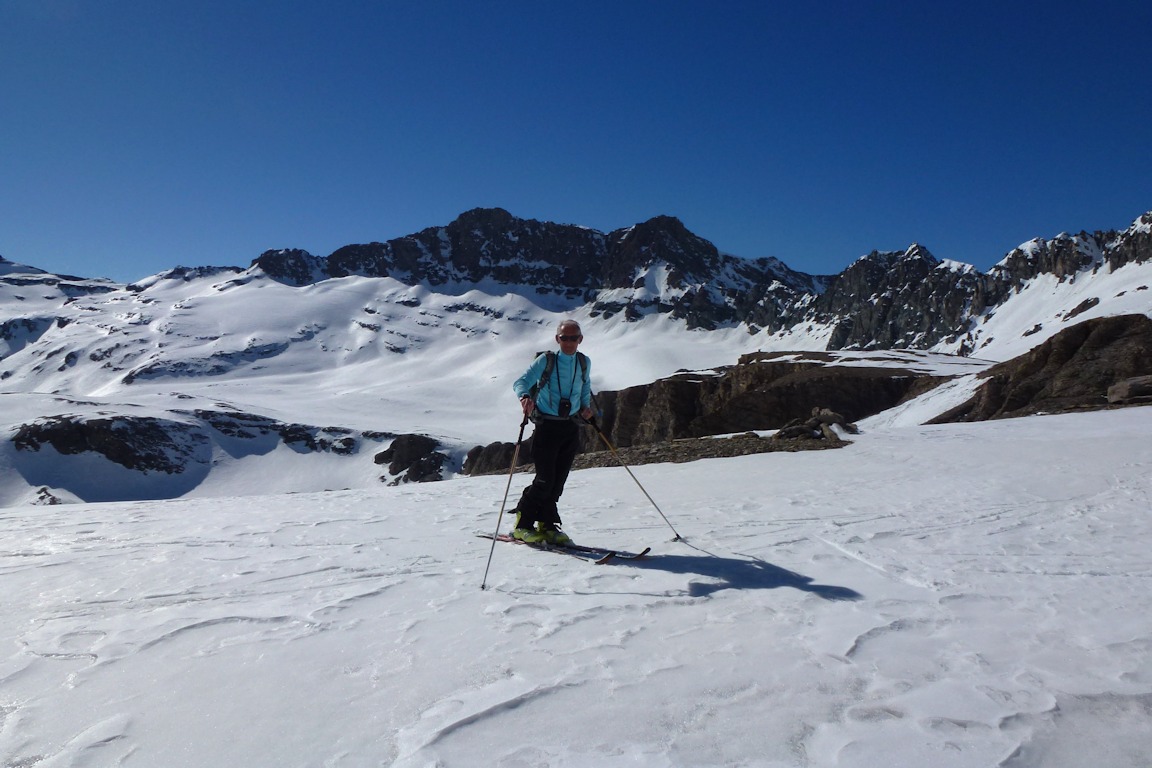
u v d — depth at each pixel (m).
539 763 2.28
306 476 118.81
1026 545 5.30
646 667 3.02
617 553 5.28
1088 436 12.57
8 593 4.35
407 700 2.73
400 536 6.14
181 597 4.23
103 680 2.98
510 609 3.89
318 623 3.69
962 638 3.33
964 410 31.83
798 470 10.27
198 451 120.50
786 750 2.33
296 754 2.36
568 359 5.72
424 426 143.12
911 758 2.27
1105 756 2.28
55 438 109.19
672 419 54.78
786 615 3.71
